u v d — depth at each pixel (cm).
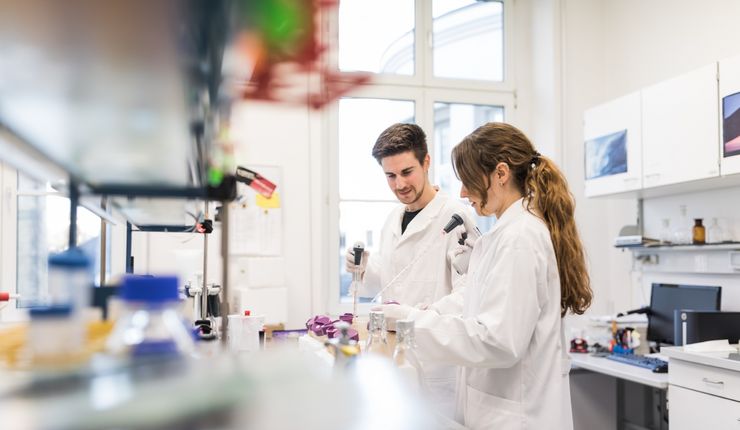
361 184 382
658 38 353
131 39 44
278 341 149
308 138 354
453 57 409
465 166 148
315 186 354
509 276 132
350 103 384
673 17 342
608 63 396
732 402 217
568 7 393
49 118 64
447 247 207
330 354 84
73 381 46
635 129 307
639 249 348
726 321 255
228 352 60
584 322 346
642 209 354
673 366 243
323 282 368
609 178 325
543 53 401
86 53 46
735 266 289
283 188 348
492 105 411
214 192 91
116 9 39
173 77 52
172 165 88
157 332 57
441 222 212
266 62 54
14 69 50
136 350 55
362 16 390
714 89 262
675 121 282
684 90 277
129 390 44
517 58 416
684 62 335
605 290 386
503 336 128
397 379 53
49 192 302
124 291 58
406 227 229
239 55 51
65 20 39
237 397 44
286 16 46
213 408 42
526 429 136
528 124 414
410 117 397
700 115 268
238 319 127
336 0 45
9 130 69
